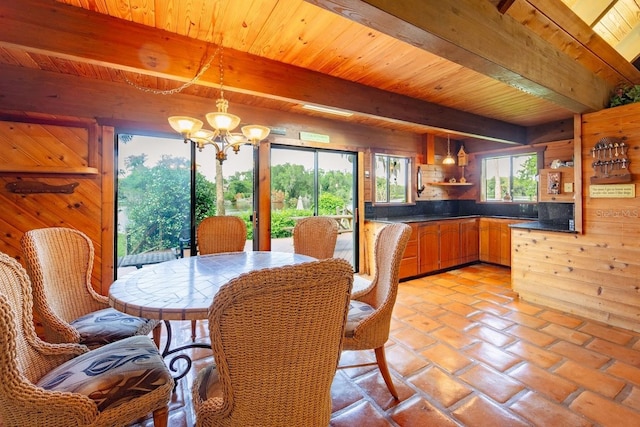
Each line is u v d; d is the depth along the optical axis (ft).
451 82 9.53
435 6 5.16
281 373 3.14
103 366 4.17
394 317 9.80
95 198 9.09
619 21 8.36
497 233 16.76
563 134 14.40
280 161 13.01
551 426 5.10
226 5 5.73
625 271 8.82
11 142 8.05
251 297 2.72
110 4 5.66
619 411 5.43
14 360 3.10
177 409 5.68
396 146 16.34
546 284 10.66
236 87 7.36
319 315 3.10
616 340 8.11
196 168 11.09
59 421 3.37
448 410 5.54
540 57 7.43
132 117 9.56
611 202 9.12
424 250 14.80
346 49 7.41
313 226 9.53
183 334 8.82
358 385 6.33
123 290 5.11
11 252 8.16
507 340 8.18
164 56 6.51
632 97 9.03
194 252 11.07
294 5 5.76
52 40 5.52
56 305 5.60
